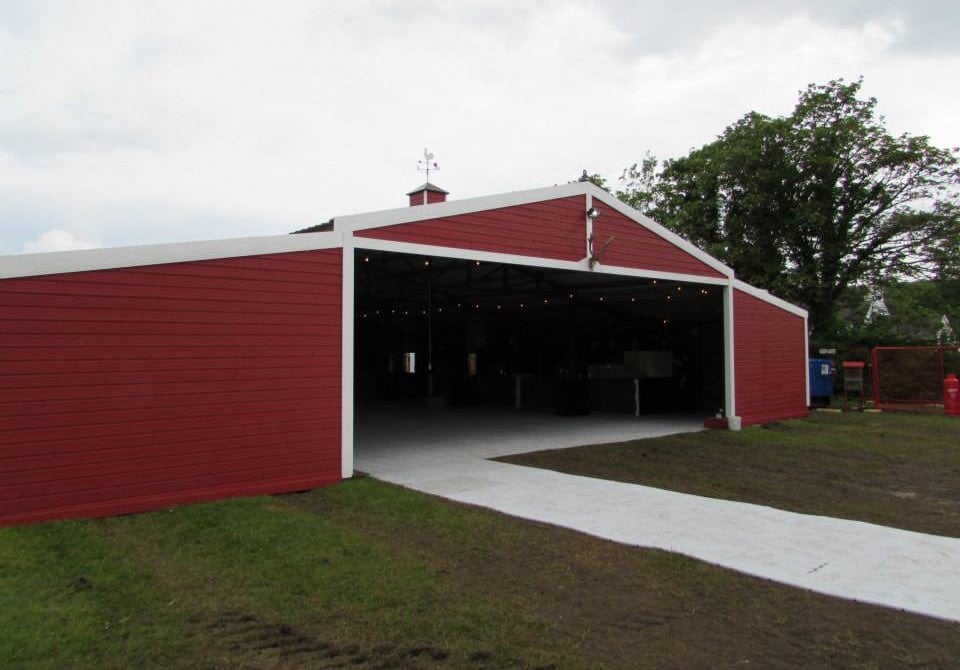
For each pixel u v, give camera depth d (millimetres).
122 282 6305
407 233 8523
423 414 16344
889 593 4477
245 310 7105
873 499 7410
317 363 7648
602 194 11203
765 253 23094
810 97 23016
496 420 14867
